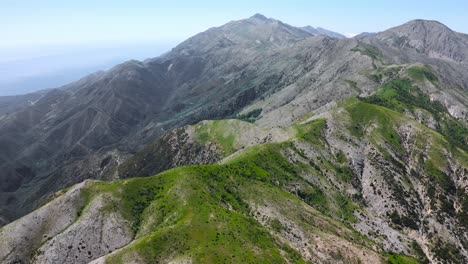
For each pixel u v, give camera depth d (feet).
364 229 511.40
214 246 364.17
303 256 405.59
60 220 453.17
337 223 490.08
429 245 520.42
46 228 451.12
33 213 464.65
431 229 539.70
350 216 524.93
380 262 430.20
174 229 381.19
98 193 465.88
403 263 459.73
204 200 428.97
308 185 548.31
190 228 383.45
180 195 440.04
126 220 439.63
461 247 520.01
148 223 423.64
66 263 410.52
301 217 466.70
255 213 453.99
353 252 429.79
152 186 478.18
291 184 537.65
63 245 419.95
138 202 458.91
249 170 530.27
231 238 378.32
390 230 524.11
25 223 454.40
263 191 488.02
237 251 363.97
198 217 398.01
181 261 347.77
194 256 351.25
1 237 442.91
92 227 432.25
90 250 417.69
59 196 485.15
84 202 466.29
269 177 530.68
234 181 494.59
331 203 534.37
